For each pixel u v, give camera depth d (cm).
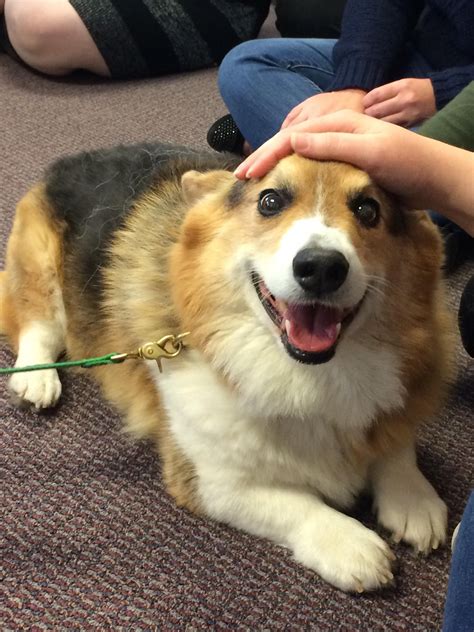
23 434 71
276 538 60
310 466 59
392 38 93
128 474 67
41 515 63
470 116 63
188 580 58
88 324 74
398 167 51
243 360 56
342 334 53
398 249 55
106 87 149
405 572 59
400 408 58
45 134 127
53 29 139
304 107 87
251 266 54
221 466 59
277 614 55
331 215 51
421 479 63
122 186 75
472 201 52
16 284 78
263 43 106
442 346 61
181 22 149
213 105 142
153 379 64
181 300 58
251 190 55
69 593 56
